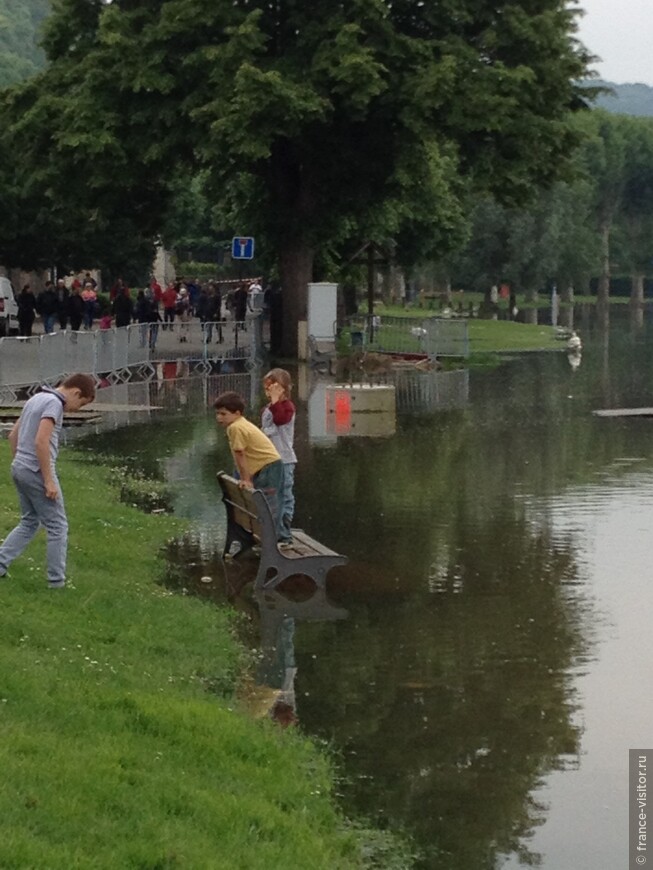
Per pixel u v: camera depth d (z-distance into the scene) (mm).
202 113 36281
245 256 40750
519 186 40312
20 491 10359
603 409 28141
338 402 26219
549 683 9477
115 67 37562
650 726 8641
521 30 38594
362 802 7395
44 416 10172
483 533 14680
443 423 25344
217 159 37375
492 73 37531
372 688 9312
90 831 5840
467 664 9891
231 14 37281
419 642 10469
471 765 7953
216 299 45344
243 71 35438
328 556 12094
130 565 12461
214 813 6465
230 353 40312
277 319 43344
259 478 12562
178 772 6910
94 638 9414
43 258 58750
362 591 12078
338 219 42250
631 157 126250
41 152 40406
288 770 7465
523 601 11773
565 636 10672
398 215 53844
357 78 35750
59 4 40969
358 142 40375
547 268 86625
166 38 37031
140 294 42875
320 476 18516
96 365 31609
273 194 41875
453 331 43031
